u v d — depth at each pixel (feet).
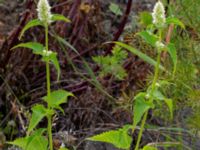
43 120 4.68
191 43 4.61
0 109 4.83
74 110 4.71
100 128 4.55
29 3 5.00
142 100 2.94
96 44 5.28
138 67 4.85
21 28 4.95
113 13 5.97
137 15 5.93
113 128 4.62
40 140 3.11
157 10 2.88
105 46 5.36
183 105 4.51
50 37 5.01
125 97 4.66
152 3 6.23
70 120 4.69
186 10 4.80
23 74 4.95
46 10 2.93
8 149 4.34
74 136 4.58
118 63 4.88
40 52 3.04
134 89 4.80
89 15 5.33
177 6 4.88
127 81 4.81
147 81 4.67
